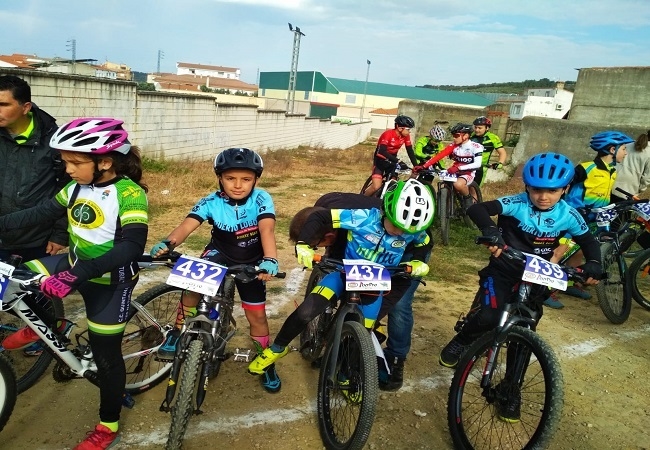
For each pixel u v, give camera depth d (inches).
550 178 124.4
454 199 342.6
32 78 337.4
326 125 1114.1
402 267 124.3
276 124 828.6
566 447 132.2
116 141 102.5
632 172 251.8
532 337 117.2
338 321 124.1
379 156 330.6
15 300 106.3
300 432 129.1
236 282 134.0
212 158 615.2
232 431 127.2
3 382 108.3
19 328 132.6
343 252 138.8
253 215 128.7
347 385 121.9
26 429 121.0
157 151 502.6
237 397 140.9
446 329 194.9
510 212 134.4
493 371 124.4
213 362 124.2
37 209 112.8
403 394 150.3
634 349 189.9
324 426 125.1
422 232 130.6
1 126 122.3
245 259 133.2
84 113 391.2
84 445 111.7
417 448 127.9
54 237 136.4
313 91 2765.7
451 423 124.5
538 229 132.8
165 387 141.9
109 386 111.3
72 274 95.3
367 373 111.3
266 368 135.0
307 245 122.0
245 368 155.1
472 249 302.7
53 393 135.1
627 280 209.5
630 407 152.3
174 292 147.1
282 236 295.1
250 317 138.3
